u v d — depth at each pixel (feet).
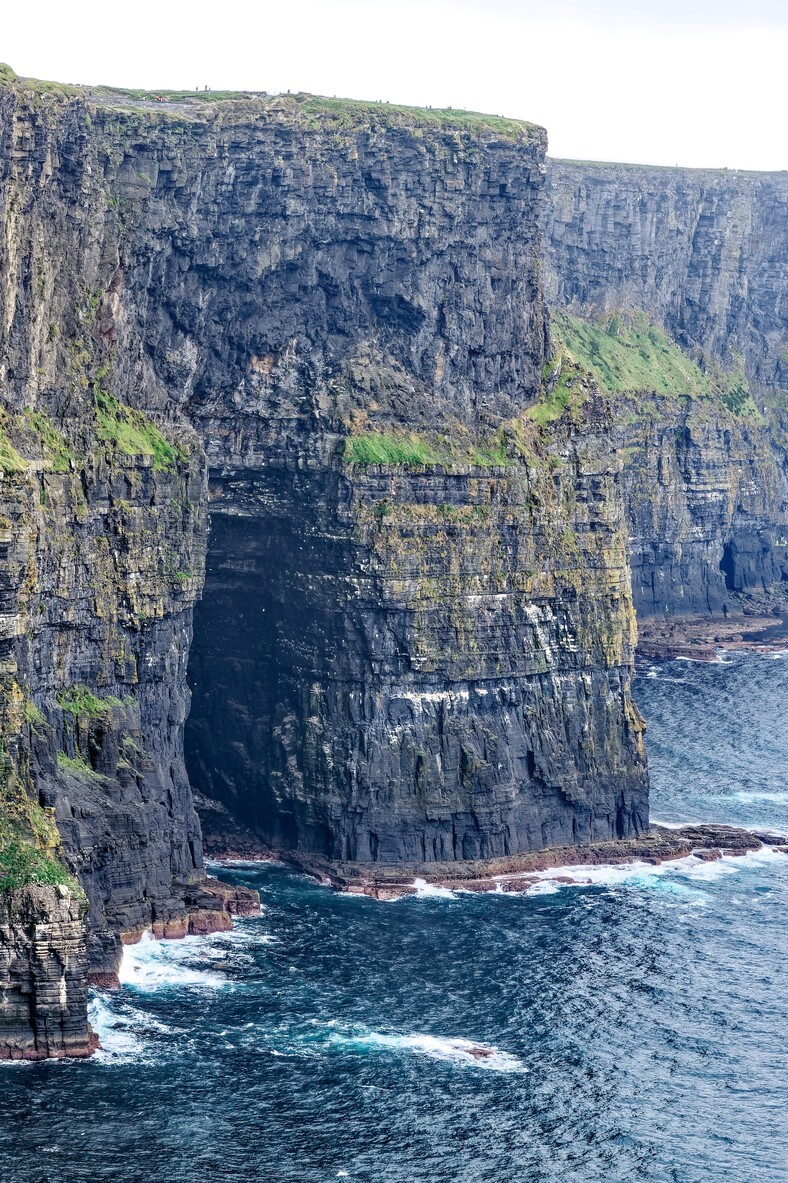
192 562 655.76
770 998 606.96
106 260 637.71
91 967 574.15
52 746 575.38
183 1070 526.57
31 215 579.48
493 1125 517.96
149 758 620.08
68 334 609.42
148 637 632.38
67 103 603.26
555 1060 556.51
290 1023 563.89
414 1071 542.57
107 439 620.49
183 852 646.74
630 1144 513.04
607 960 629.10
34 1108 498.69
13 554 524.52
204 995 576.61
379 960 615.16
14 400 574.15
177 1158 484.33
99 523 614.34
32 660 571.69
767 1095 543.80
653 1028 581.12
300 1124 508.12
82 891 526.98
